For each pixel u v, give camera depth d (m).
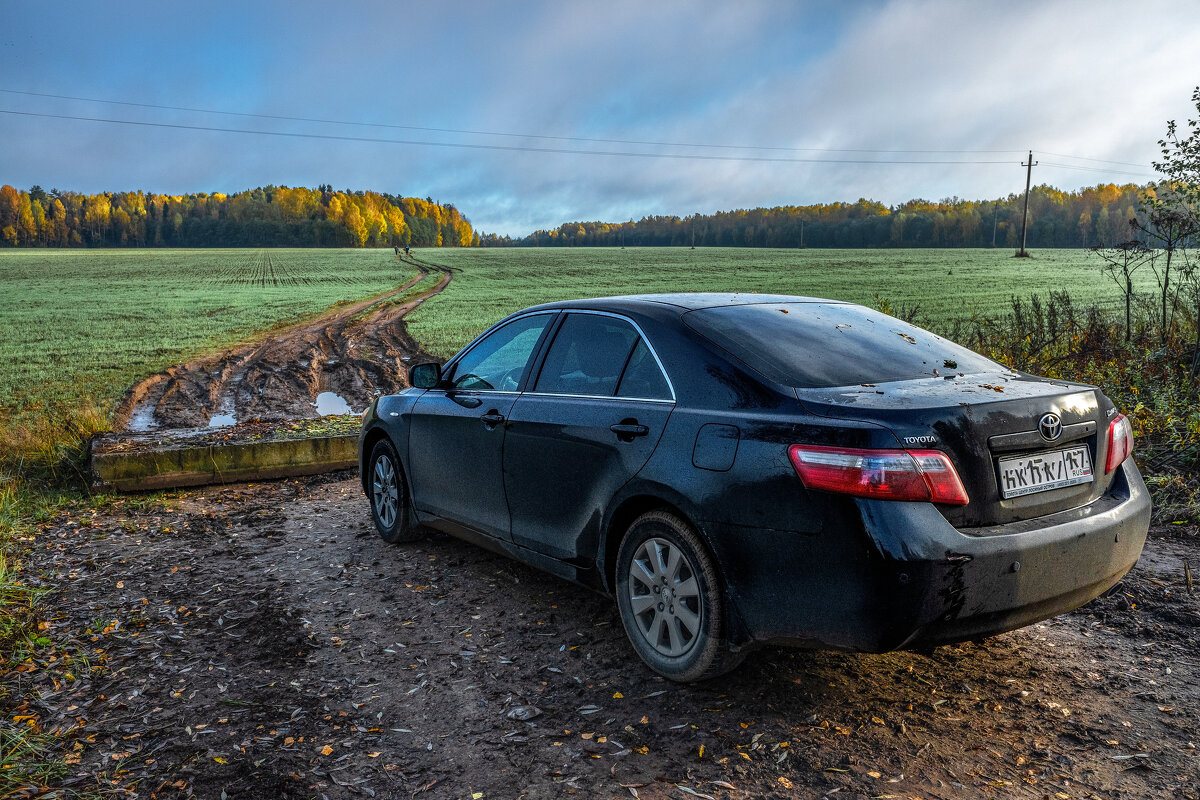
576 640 3.68
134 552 5.24
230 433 7.89
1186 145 8.40
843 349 3.31
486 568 4.75
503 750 2.78
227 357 21.16
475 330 27.02
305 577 4.69
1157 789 2.42
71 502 6.56
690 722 2.91
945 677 3.21
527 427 3.86
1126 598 3.92
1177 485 5.48
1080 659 3.33
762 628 2.80
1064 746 2.68
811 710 2.97
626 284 55.62
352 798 2.52
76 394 15.85
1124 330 9.72
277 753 2.79
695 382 3.17
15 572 4.79
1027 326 10.46
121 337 27.23
